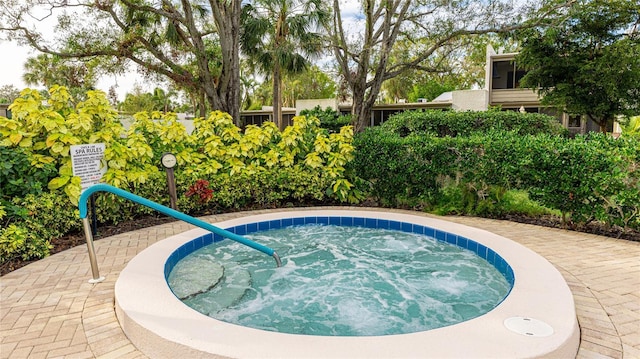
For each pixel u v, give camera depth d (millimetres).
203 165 7023
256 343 2281
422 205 7016
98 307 3133
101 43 13539
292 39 14828
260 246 4270
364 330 3219
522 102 19266
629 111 12867
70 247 4840
